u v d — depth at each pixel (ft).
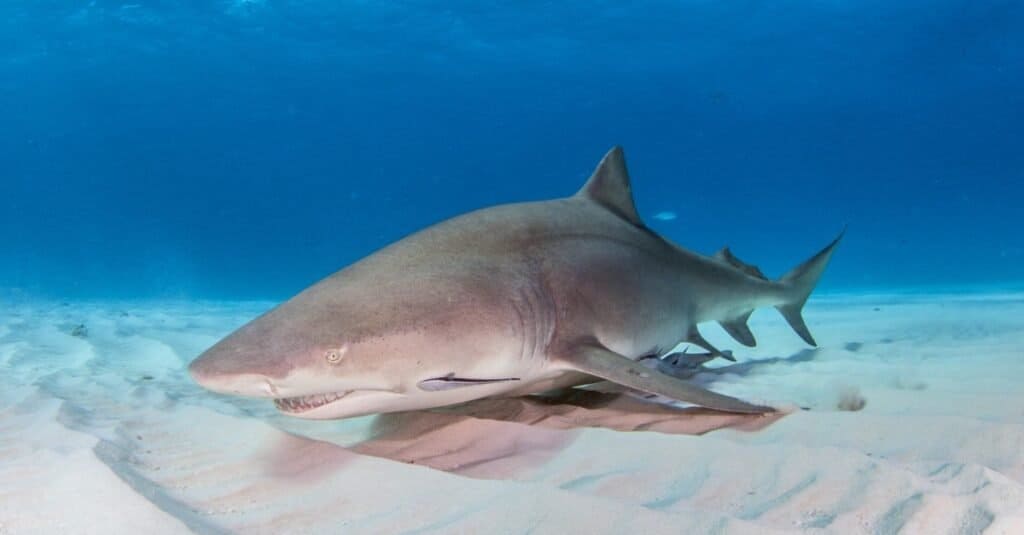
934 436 9.89
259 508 8.71
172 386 16.58
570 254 14.23
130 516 8.04
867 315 31.32
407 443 11.24
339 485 9.21
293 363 9.73
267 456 10.43
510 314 12.04
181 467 10.19
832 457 8.86
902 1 165.99
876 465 8.48
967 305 33.58
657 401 13.37
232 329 29.17
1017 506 7.36
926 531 7.14
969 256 162.09
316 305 10.79
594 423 12.16
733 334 20.12
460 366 11.25
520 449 10.57
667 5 160.35
